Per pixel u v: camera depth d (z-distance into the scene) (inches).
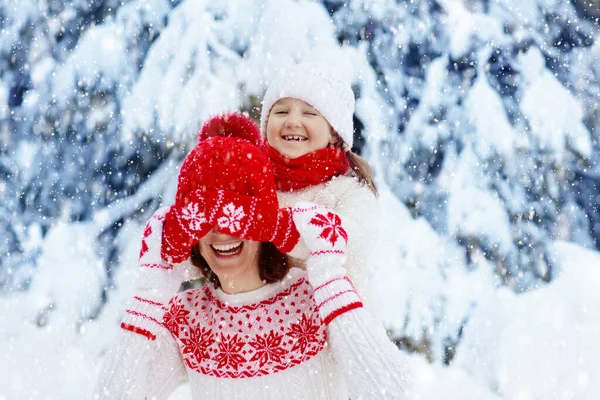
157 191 186.7
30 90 194.5
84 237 186.5
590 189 211.3
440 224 193.2
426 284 178.4
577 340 162.7
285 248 73.5
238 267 74.9
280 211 73.1
